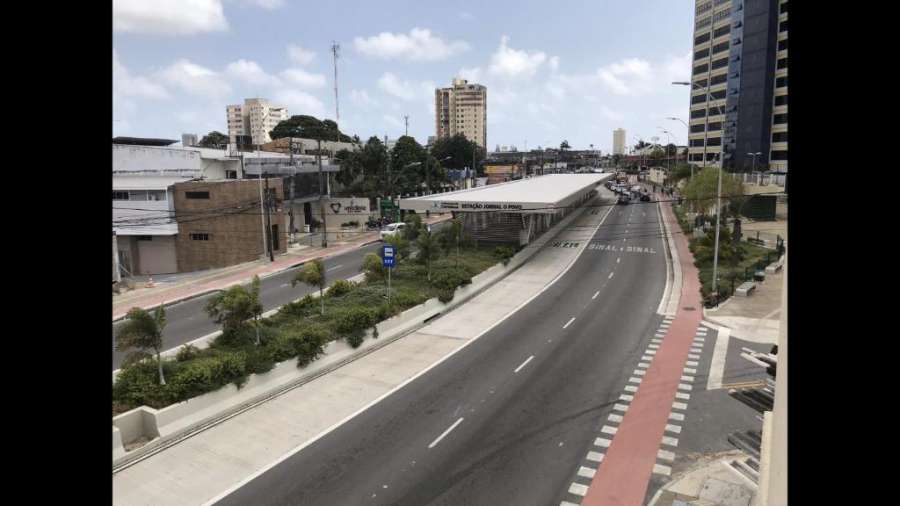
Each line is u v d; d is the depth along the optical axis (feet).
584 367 60.59
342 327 65.05
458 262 105.19
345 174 211.61
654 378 57.31
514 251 124.36
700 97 322.34
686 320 79.30
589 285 102.53
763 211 182.80
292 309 71.77
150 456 42.19
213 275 116.47
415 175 237.45
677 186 260.62
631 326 76.48
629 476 39.14
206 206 128.98
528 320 80.38
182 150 147.23
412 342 70.74
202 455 42.37
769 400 50.78
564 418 48.21
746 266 110.22
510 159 521.65
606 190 353.31
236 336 59.47
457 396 53.16
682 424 47.01
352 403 51.93
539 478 38.83
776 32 270.46
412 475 39.29
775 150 273.54
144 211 125.70
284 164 178.81
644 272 112.88
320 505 35.86
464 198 134.72
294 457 42.04
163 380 47.78
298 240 160.04
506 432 45.68
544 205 118.21
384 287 84.23
